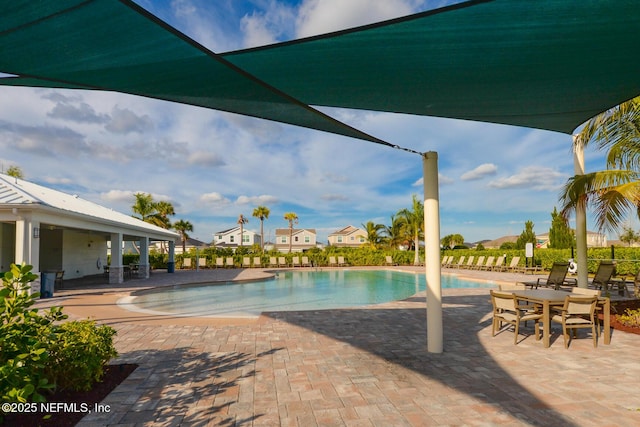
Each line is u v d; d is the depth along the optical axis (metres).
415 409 3.57
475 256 27.89
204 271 26.11
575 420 3.33
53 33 2.40
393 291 16.31
